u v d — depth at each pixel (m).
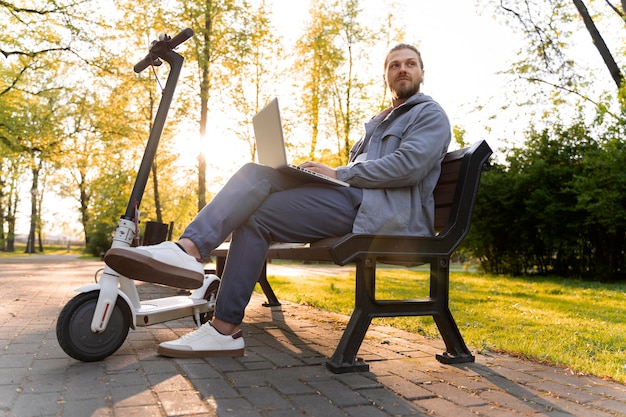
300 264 18.28
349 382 1.92
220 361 2.17
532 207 11.83
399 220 2.25
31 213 35.94
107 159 16.62
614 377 2.07
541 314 4.25
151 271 1.93
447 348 2.36
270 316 3.77
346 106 18.08
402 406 1.67
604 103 11.31
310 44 17.69
